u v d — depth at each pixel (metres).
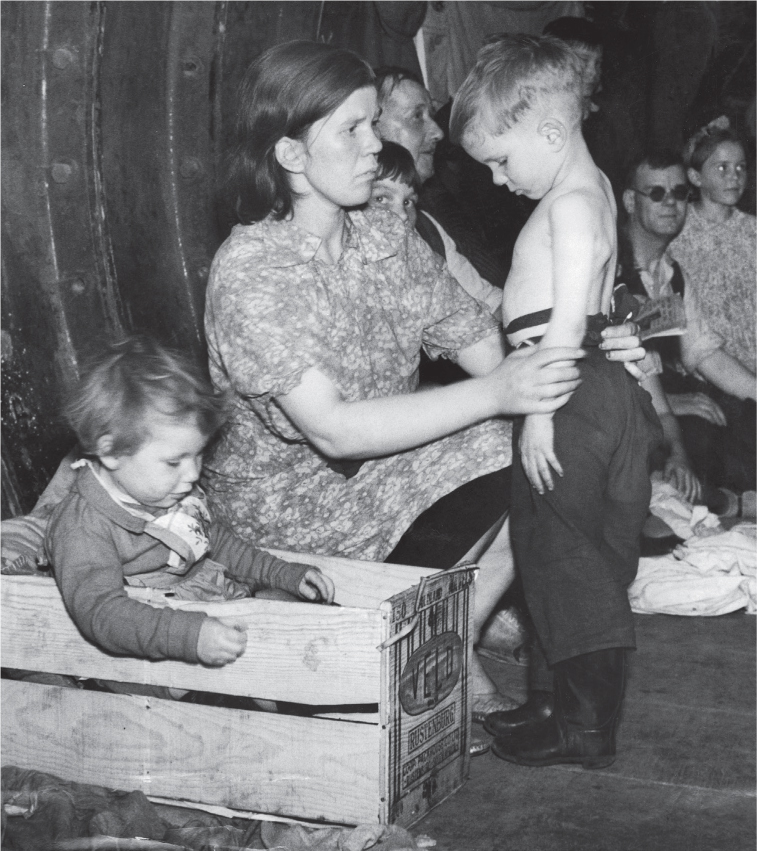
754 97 4.11
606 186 2.30
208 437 2.03
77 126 2.86
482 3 4.18
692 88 4.16
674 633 2.96
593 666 2.08
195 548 2.08
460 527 2.22
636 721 2.34
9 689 2.08
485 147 2.28
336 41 3.62
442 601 1.97
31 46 2.76
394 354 2.34
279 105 2.10
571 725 2.10
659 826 1.89
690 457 4.09
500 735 2.19
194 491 2.22
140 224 3.03
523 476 2.16
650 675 2.62
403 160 2.84
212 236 3.15
